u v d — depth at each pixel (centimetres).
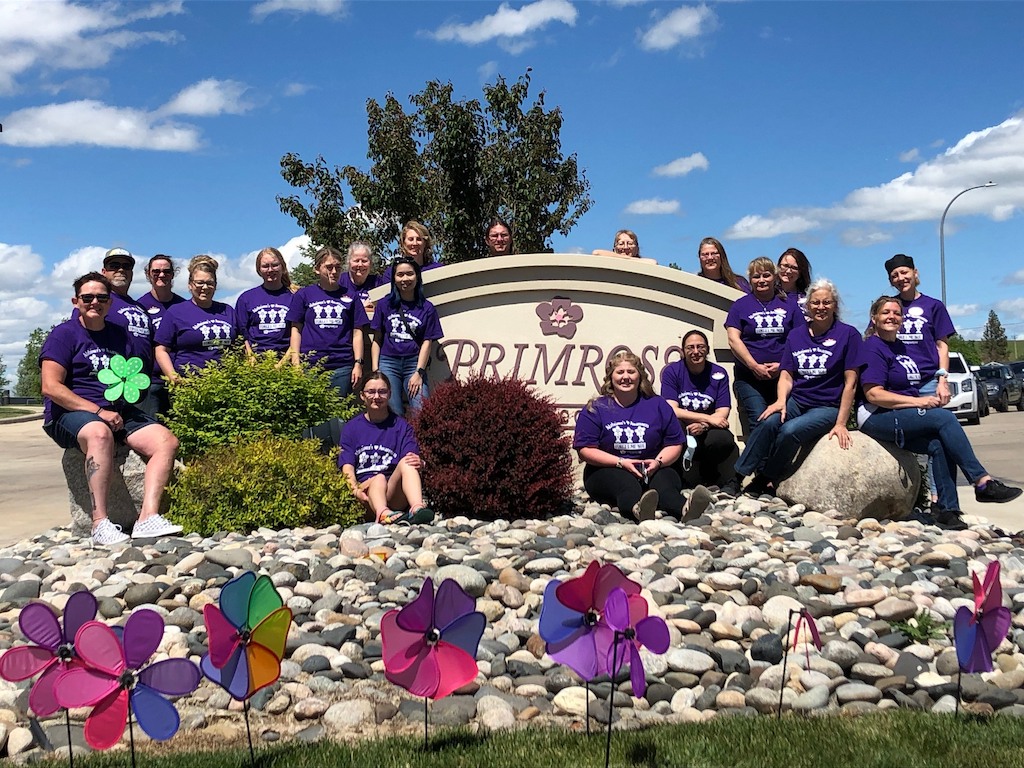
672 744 356
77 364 716
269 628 324
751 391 873
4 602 528
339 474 738
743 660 445
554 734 371
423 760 342
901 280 818
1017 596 522
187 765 343
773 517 765
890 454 775
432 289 985
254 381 786
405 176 1811
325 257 884
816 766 337
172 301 877
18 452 2198
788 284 894
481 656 455
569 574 557
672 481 757
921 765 336
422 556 576
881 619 489
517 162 1786
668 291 994
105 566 581
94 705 310
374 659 454
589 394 994
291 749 360
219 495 697
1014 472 1298
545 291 998
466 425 748
